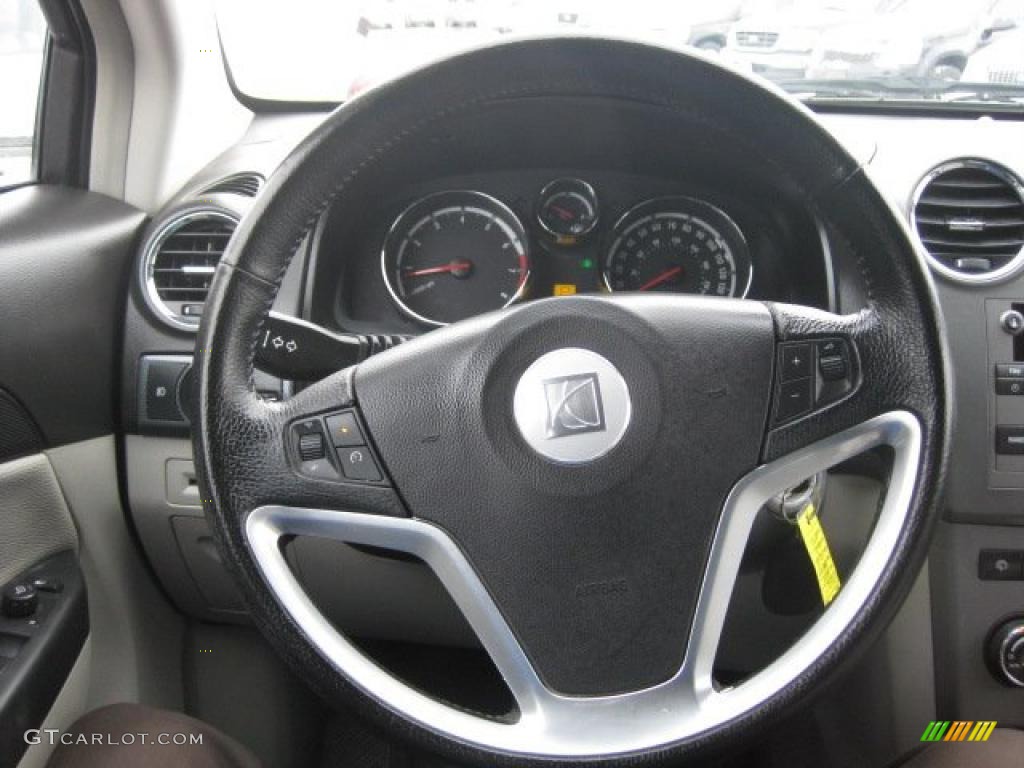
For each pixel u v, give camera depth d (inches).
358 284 55.1
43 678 42.1
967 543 50.6
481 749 30.1
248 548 30.6
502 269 54.2
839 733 54.1
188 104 59.1
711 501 31.4
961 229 50.4
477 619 31.5
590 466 30.7
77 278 49.5
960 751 37.6
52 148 56.6
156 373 51.6
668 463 31.1
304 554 47.6
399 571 47.6
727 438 31.4
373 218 54.6
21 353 45.4
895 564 30.9
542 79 31.7
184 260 52.7
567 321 31.4
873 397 31.5
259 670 59.5
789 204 48.7
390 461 31.4
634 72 31.6
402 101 30.8
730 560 31.5
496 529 31.1
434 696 30.9
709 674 31.3
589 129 50.4
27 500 46.2
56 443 48.0
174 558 54.0
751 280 52.4
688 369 31.3
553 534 30.9
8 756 39.1
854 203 31.6
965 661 51.3
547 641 31.1
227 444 30.7
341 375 32.0
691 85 31.7
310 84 60.4
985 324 49.7
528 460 30.8
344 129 30.6
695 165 51.6
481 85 31.4
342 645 30.6
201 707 59.3
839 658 30.5
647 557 31.2
